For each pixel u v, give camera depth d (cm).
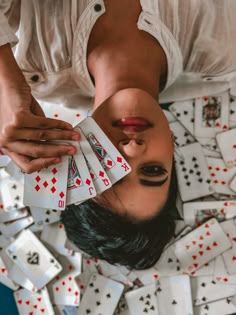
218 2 45
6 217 62
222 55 48
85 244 49
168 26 43
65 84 48
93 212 44
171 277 60
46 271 61
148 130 39
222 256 60
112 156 38
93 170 38
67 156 37
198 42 46
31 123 35
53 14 41
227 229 60
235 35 47
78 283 61
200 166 60
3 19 37
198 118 60
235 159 60
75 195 38
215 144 61
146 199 42
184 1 43
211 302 60
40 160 36
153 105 39
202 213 60
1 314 62
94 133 38
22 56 44
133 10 42
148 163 40
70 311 61
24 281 62
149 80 42
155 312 60
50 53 44
